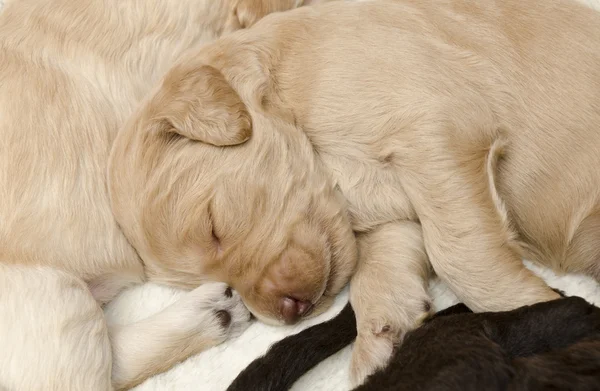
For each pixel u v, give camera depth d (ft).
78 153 2.00
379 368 1.86
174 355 2.00
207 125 1.90
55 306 1.95
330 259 1.92
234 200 1.89
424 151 1.90
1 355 1.94
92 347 1.95
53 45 2.05
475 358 1.74
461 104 1.90
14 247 1.97
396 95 1.91
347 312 1.96
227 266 1.90
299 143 1.93
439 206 1.90
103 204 2.00
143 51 2.09
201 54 1.98
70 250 1.99
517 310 1.83
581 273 1.98
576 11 1.96
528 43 1.93
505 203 1.94
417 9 1.97
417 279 1.95
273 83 1.96
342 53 1.94
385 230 1.98
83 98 2.03
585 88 1.91
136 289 2.06
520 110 1.92
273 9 2.14
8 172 1.98
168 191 1.90
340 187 1.95
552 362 1.73
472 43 1.94
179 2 2.11
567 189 1.92
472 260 1.89
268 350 1.93
